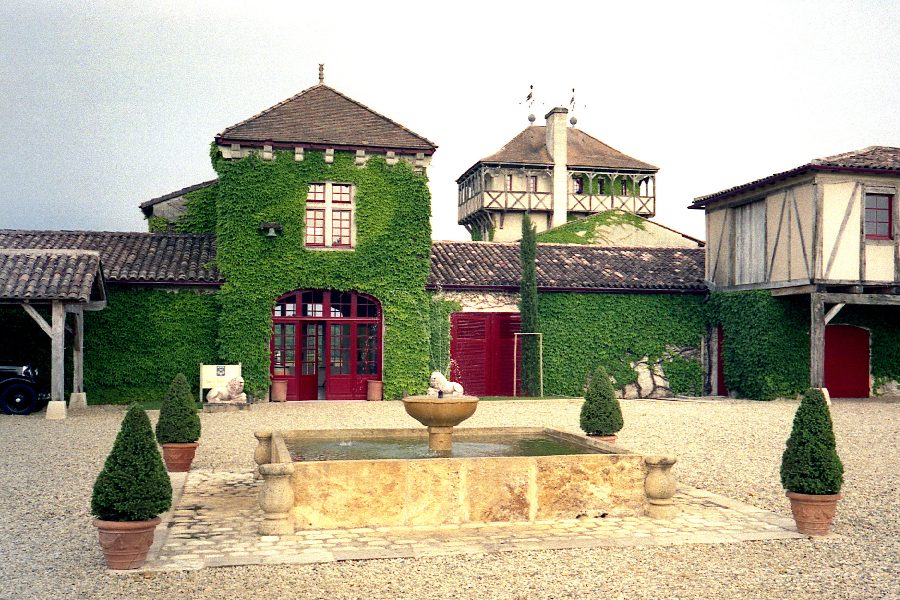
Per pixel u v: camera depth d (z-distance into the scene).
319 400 20.77
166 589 5.86
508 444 10.34
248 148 20.36
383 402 20.33
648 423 15.80
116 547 6.30
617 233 32.72
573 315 22.94
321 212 20.91
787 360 21.16
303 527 7.57
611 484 8.20
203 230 23.69
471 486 7.86
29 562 6.53
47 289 16.59
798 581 6.13
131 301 20.05
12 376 17.78
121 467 6.39
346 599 5.67
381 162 21.06
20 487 9.52
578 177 42.75
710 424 15.66
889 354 22.23
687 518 8.12
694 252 26.16
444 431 9.65
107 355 19.83
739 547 7.07
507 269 23.22
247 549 6.89
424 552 6.80
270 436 10.09
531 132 43.41
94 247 20.84
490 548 6.95
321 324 21.08
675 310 23.61
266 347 20.27
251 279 20.22
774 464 11.27
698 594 5.83
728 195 22.86
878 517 8.22
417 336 21.12
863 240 19.92
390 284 21.02
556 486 8.04
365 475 7.69
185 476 10.27
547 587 5.95
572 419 16.28
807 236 19.94
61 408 16.72
